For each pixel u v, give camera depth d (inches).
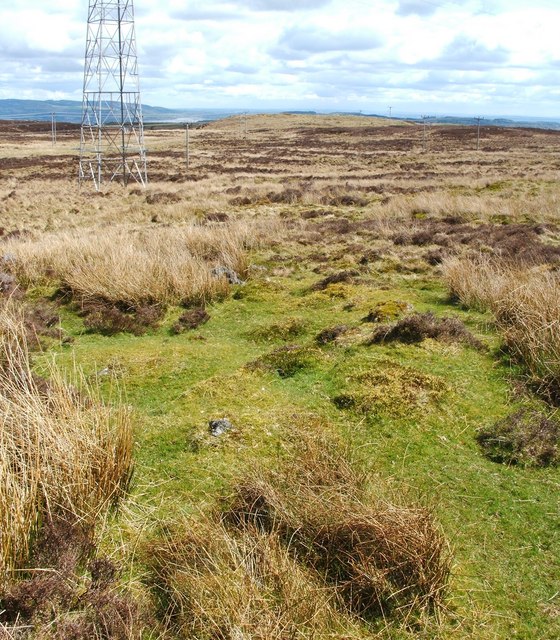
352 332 287.3
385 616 126.7
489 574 138.7
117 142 2896.2
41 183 1299.2
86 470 158.9
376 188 1003.3
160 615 126.8
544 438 191.2
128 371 261.3
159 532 152.4
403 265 445.4
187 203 862.5
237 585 123.8
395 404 213.5
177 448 190.9
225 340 308.5
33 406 169.9
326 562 137.9
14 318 294.2
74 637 114.8
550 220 642.2
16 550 131.8
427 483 173.3
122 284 370.0
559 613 127.2
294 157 2106.3
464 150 2367.1
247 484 161.9
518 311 273.0
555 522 155.9
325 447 181.0
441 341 267.4
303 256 497.7
